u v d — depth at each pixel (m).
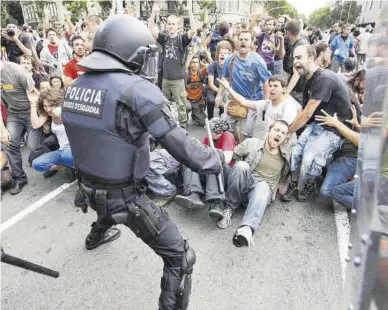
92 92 1.37
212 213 2.59
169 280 1.68
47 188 3.38
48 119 3.36
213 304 1.97
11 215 2.91
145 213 1.56
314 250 2.41
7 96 3.22
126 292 2.07
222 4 33.81
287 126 2.70
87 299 2.02
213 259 2.33
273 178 2.89
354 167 2.75
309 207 2.96
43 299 2.03
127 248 2.44
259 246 2.46
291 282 2.12
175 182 3.04
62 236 2.61
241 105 3.53
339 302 1.97
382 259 0.77
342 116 2.75
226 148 2.80
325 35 12.41
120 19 1.43
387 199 0.76
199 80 5.08
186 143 1.39
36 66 5.50
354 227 0.98
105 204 1.50
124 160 1.43
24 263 1.54
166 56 4.52
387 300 0.76
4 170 3.25
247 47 3.63
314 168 2.80
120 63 1.40
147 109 1.32
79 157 1.49
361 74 2.91
